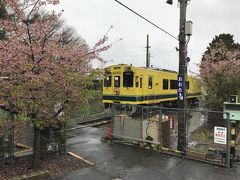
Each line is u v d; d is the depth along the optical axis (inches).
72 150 412.2
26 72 277.7
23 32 285.6
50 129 357.7
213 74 708.0
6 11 502.3
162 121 423.5
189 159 377.4
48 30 296.4
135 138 437.7
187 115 421.4
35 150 314.8
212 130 568.7
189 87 1251.8
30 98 284.2
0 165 320.2
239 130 498.0
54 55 298.8
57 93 306.2
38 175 296.2
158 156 391.2
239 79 605.3
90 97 336.8
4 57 271.9
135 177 312.8
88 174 318.0
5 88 277.3
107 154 396.5
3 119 294.2
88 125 627.5
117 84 818.8
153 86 898.1
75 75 314.3
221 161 357.4
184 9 426.6
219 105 589.3
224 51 960.3
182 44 428.1
